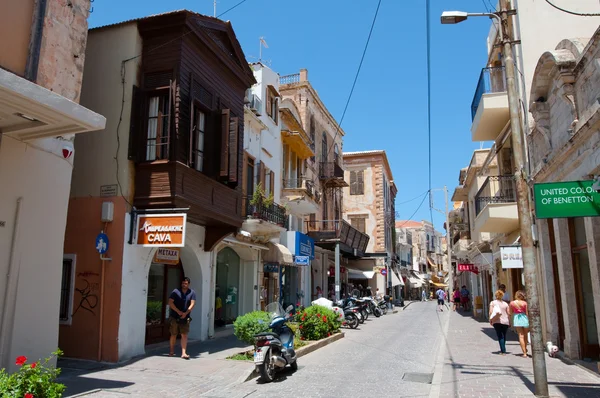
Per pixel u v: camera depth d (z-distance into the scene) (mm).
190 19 11227
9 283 7355
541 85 11375
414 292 71062
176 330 10625
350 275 37250
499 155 18344
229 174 12617
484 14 8531
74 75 8438
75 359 10180
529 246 7566
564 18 13359
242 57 14047
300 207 22734
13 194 7527
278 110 20969
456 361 10828
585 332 10383
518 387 7871
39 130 7293
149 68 11195
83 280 10609
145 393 7359
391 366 10367
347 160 43719
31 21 7191
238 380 8578
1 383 4480
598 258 8828
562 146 9625
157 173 10695
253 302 17250
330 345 14023
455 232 41281
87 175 10992
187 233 12742
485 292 27938
